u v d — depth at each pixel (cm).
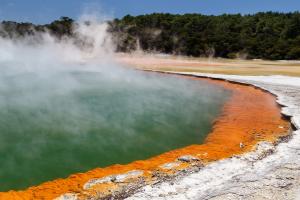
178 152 1149
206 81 3259
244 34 8844
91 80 3028
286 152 1088
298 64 5903
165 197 802
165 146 1282
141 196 805
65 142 1299
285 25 9031
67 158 1145
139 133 1438
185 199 793
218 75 3531
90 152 1205
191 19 9575
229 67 4869
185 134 1432
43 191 868
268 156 1056
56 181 938
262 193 819
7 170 1037
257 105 1994
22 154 1165
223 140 1276
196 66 5075
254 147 1145
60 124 1535
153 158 1105
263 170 951
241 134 1355
